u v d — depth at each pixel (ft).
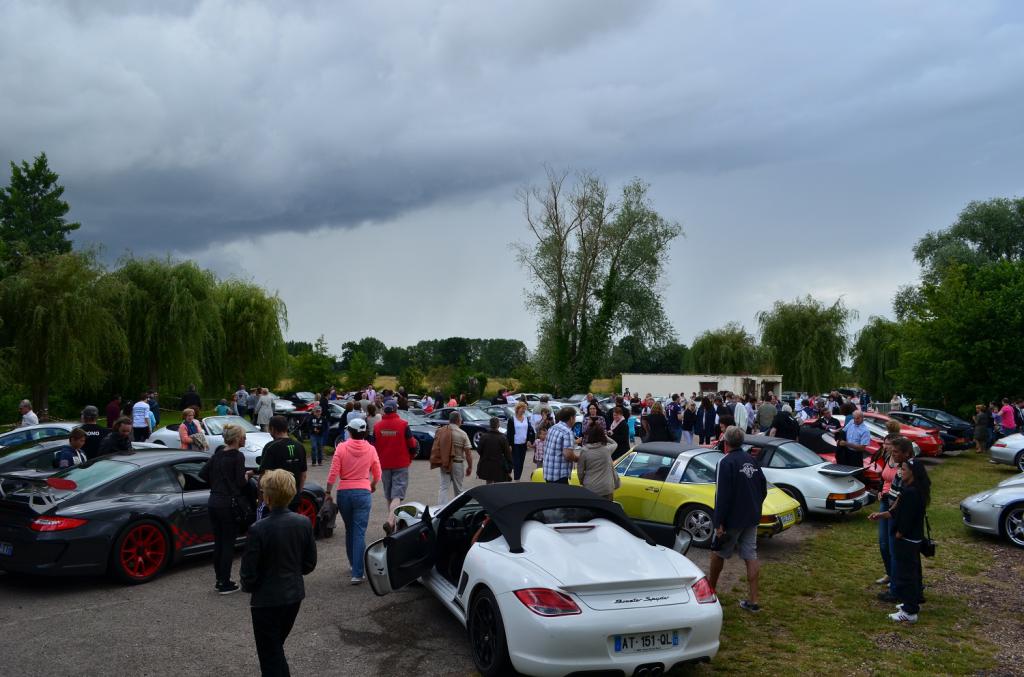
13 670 16.61
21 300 77.46
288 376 140.05
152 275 96.12
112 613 21.03
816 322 157.07
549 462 32.58
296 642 18.84
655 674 15.24
